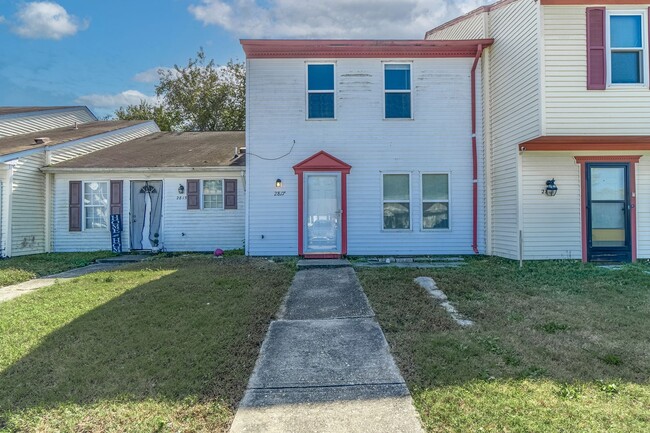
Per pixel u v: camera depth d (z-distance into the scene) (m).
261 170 10.51
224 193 12.41
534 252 9.01
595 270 7.69
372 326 4.67
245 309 5.34
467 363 3.56
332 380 3.38
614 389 3.05
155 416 2.84
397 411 2.87
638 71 8.26
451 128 10.64
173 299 5.85
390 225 10.62
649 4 8.12
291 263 9.05
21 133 16.86
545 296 5.85
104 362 3.76
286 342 4.24
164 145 15.29
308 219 10.48
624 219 9.02
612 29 8.25
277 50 10.40
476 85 10.59
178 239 12.42
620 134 8.13
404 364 3.62
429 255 10.51
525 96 8.70
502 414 2.75
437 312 5.09
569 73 8.16
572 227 9.00
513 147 9.22
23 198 11.50
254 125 10.50
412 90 10.61
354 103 10.56
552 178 9.03
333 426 2.70
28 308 5.61
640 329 4.40
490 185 10.34
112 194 12.45
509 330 4.40
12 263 9.88
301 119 10.50
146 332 4.51
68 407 2.98
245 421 2.79
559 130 8.12
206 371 3.54
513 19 9.19
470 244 10.63
